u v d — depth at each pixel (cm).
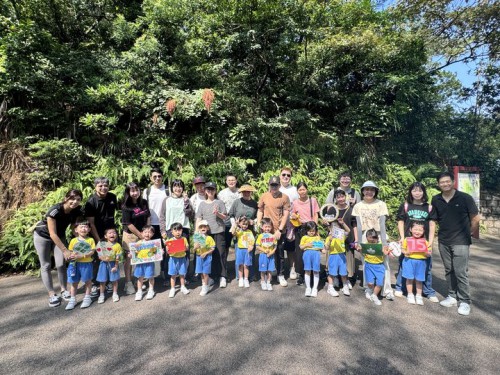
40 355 270
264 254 429
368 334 304
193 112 666
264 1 657
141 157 686
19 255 512
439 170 998
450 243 367
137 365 253
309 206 463
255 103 830
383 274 384
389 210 838
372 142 938
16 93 625
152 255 400
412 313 354
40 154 588
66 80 660
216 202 454
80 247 373
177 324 326
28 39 589
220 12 692
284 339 294
